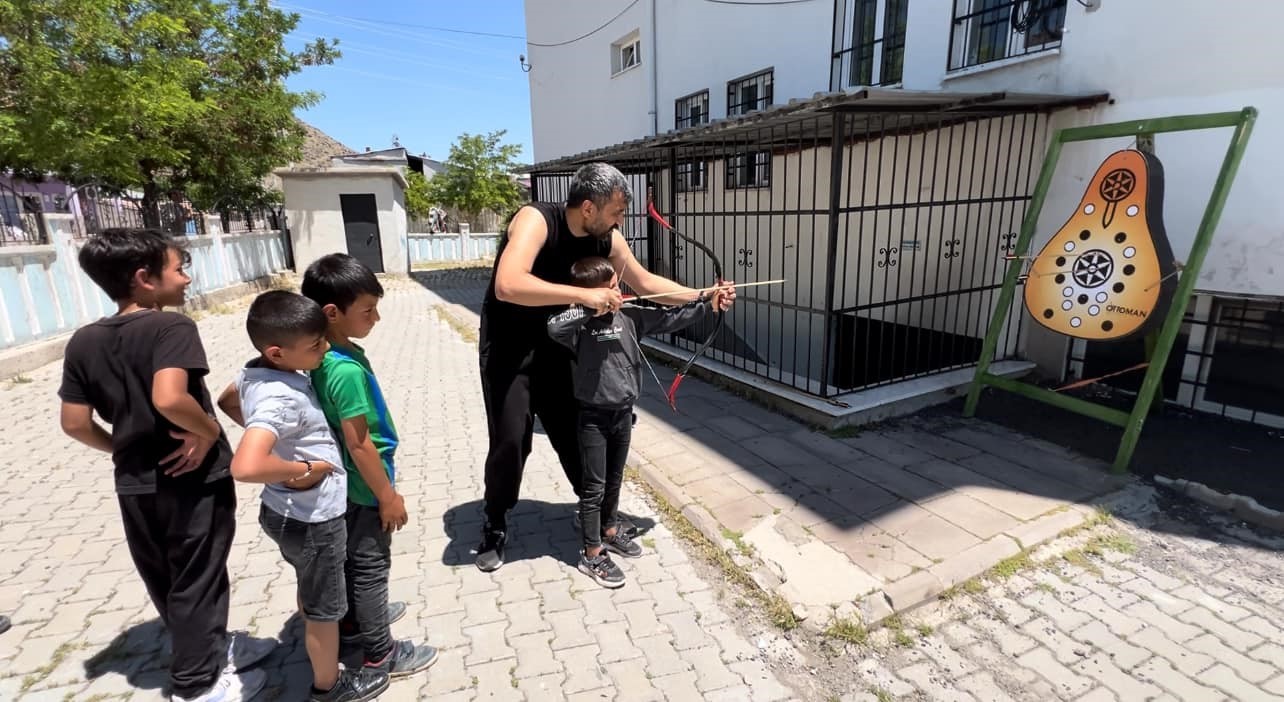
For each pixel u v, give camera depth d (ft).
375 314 7.11
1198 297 14.26
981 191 16.17
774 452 13.93
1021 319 17.79
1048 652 8.05
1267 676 7.57
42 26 25.76
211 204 48.70
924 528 10.57
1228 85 12.87
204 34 40.09
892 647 8.21
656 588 9.55
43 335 23.32
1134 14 14.23
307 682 7.77
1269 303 13.17
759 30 28.35
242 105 41.29
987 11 17.90
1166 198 14.23
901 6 21.24
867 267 21.68
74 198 34.09
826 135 18.61
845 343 23.15
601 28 43.70
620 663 8.02
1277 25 12.07
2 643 8.42
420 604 9.22
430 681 7.72
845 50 23.99
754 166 25.55
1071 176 15.85
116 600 9.38
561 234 9.15
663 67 36.78
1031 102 14.70
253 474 5.72
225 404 7.20
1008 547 9.95
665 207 27.76
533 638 8.48
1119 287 12.42
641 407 17.25
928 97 13.41
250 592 9.54
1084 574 9.54
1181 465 12.32
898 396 15.74
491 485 9.74
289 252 54.44
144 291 6.68
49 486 13.34
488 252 77.10
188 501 6.82
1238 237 13.21
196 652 7.09
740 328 27.12
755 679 7.74
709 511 11.42
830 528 10.68
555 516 11.87
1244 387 13.92
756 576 9.58
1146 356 13.74
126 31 28.78
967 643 8.26
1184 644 8.12
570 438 10.25
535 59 55.11
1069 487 11.79
